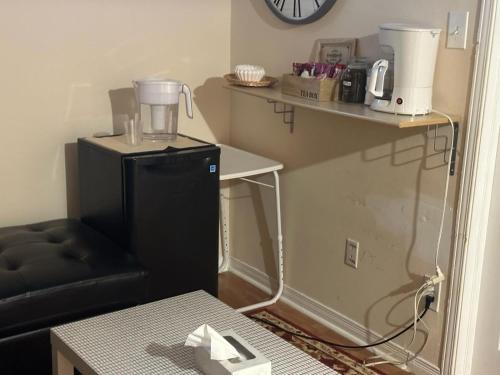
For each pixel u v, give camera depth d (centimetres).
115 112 279
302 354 163
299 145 275
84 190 260
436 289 225
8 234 240
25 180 262
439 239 220
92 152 247
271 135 290
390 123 195
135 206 232
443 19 208
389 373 239
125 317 180
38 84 256
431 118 203
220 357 144
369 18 235
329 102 236
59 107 263
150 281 243
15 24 245
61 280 202
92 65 267
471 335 225
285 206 288
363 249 253
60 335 168
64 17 256
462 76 205
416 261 231
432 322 229
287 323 276
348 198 255
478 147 203
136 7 273
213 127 312
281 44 277
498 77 199
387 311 247
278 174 289
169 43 287
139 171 229
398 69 205
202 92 304
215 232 257
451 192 214
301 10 260
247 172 260
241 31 298
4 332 195
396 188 234
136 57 279
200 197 248
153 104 255
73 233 244
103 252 226
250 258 316
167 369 152
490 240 215
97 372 150
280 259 285
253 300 297
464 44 203
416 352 238
